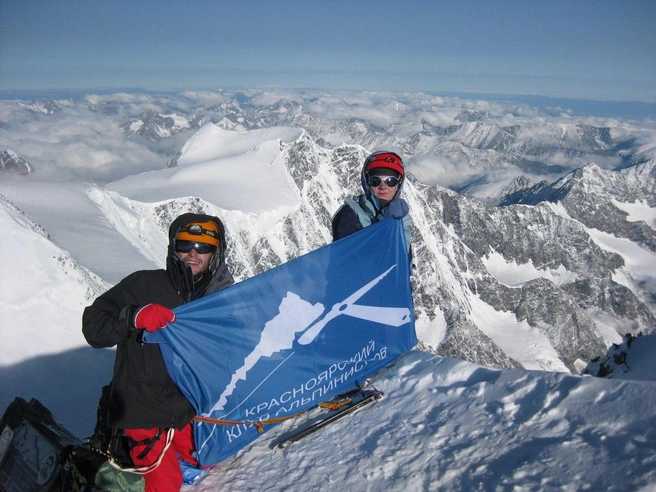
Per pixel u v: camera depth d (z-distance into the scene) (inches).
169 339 240.4
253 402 277.1
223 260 253.1
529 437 214.7
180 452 267.6
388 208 325.7
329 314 301.4
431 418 257.8
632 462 177.8
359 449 252.2
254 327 269.7
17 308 796.6
